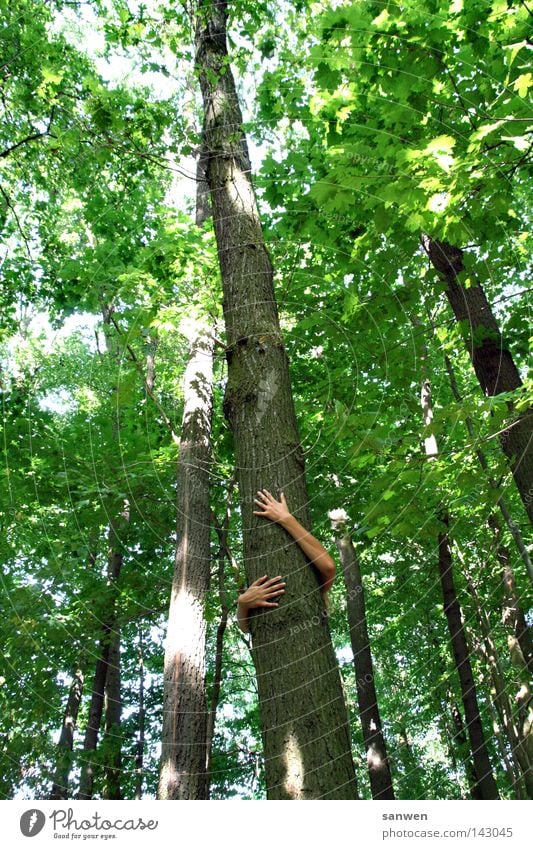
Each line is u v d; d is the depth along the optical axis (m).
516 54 3.11
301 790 2.04
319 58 3.56
